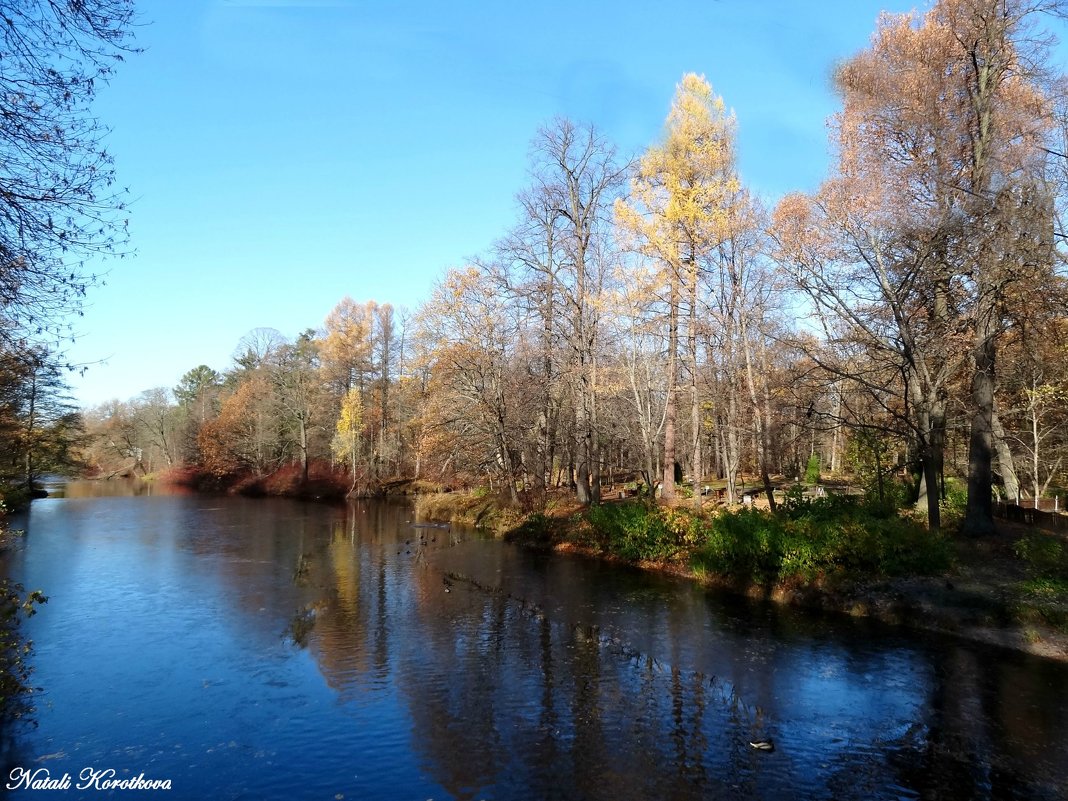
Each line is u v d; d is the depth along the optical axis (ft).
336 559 68.39
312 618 44.55
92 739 26.37
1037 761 23.59
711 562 54.08
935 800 21.11
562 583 54.60
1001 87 55.36
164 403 268.62
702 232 72.64
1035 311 51.13
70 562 67.15
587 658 35.37
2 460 100.37
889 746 24.84
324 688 31.73
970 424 58.13
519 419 94.02
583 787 22.18
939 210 48.75
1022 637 36.09
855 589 44.91
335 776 23.17
